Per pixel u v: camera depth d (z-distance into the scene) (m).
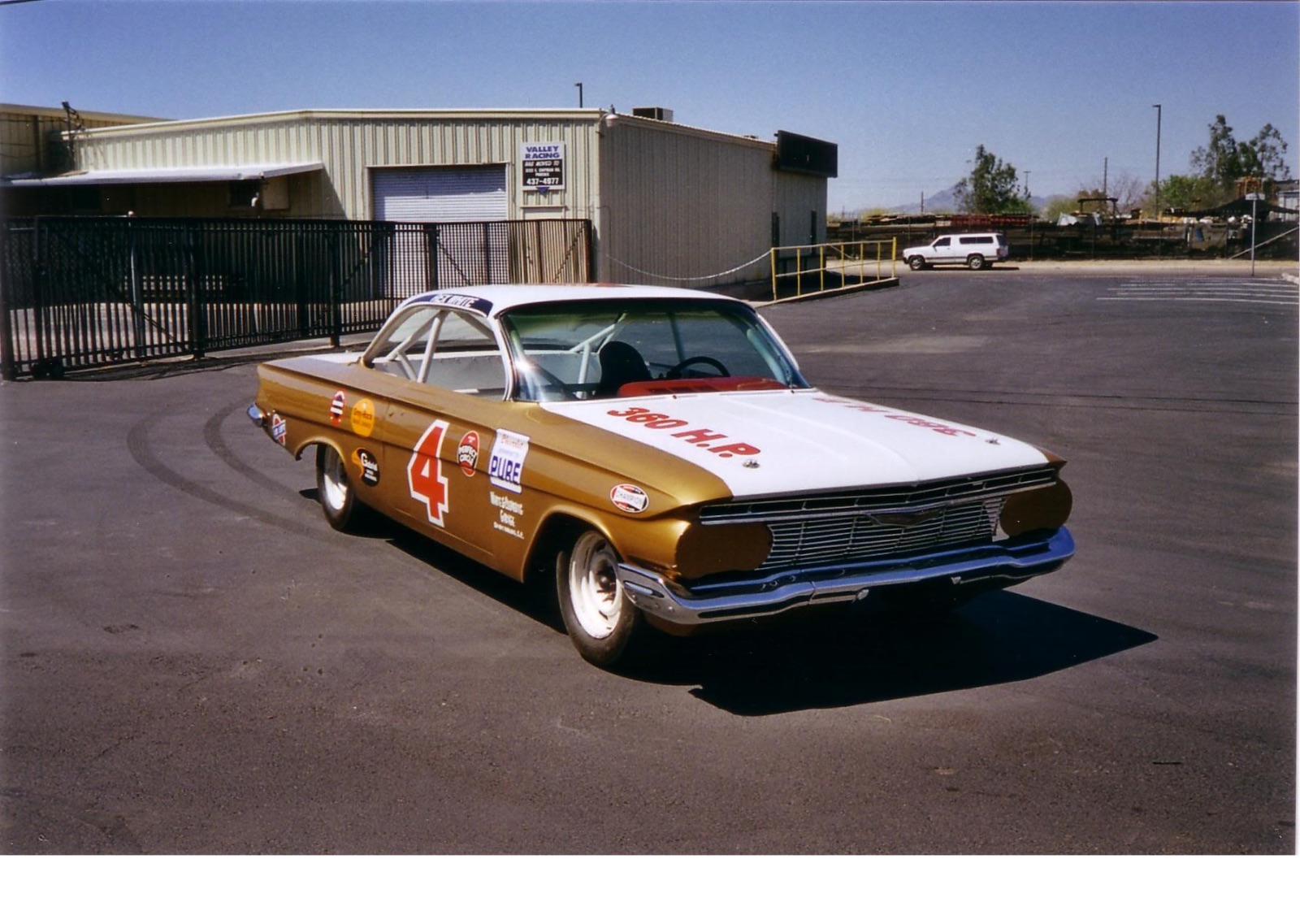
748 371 6.10
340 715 4.56
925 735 4.42
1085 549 7.20
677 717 4.58
